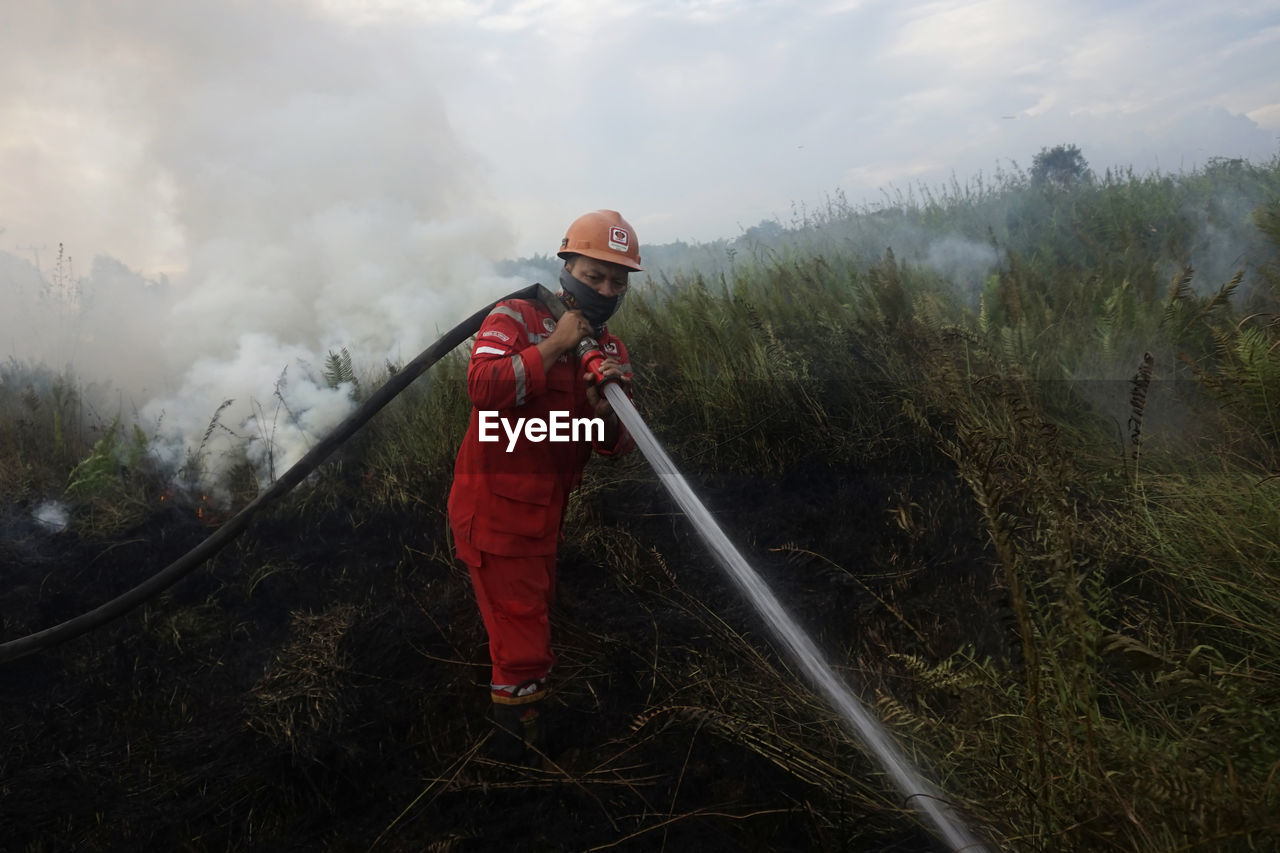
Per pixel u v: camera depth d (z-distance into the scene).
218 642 3.54
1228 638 2.63
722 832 2.35
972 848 1.93
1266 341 3.68
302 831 2.51
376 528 4.46
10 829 2.50
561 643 3.35
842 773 2.29
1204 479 3.34
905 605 3.26
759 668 2.90
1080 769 1.78
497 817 2.49
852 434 4.59
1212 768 1.78
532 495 2.61
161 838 2.48
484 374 2.47
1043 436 2.49
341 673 3.16
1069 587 1.85
